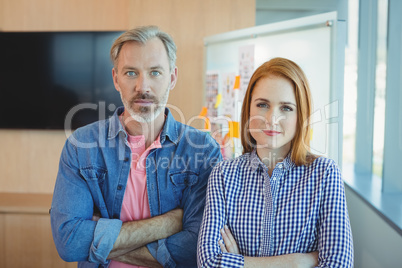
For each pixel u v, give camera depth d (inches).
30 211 140.8
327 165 53.6
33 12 154.5
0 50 151.8
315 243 52.7
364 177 142.0
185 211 61.1
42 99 152.4
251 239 53.5
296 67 53.8
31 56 151.4
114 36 148.8
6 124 154.1
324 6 163.0
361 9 140.2
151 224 58.7
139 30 56.1
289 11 167.0
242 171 56.6
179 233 59.6
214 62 140.6
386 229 90.4
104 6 153.2
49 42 150.6
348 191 132.7
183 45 149.5
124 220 61.2
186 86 150.3
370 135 146.0
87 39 149.6
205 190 61.5
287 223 52.7
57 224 58.5
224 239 54.1
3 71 152.4
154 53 55.8
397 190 111.5
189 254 59.0
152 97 56.5
